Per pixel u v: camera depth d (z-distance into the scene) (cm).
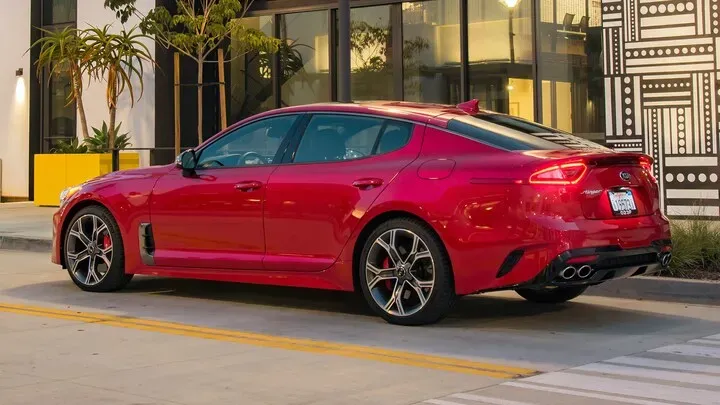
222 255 873
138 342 721
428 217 749
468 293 746
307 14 1895
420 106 842
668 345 704
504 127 791
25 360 653
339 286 806
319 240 814
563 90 1619
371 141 814
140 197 929
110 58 1898
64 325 793
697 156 1431
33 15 2202
